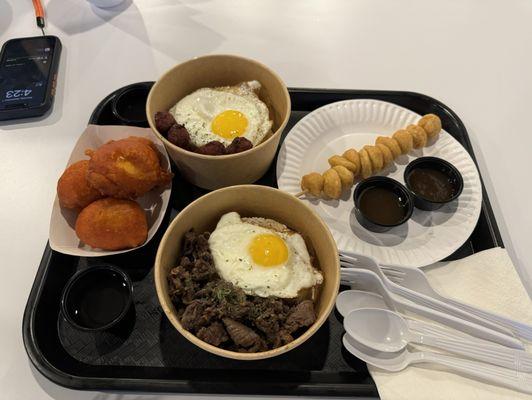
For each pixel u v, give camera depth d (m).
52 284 0.41
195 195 0.47
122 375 0.36
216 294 0.35
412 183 0.47
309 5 0.65
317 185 0.45
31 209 0.46
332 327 0.39
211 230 0.42
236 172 0.44
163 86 0.46
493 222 0.45
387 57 0.60
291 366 0.37
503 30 0.64
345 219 0.46
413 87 0.57
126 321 0.38
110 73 0.57
